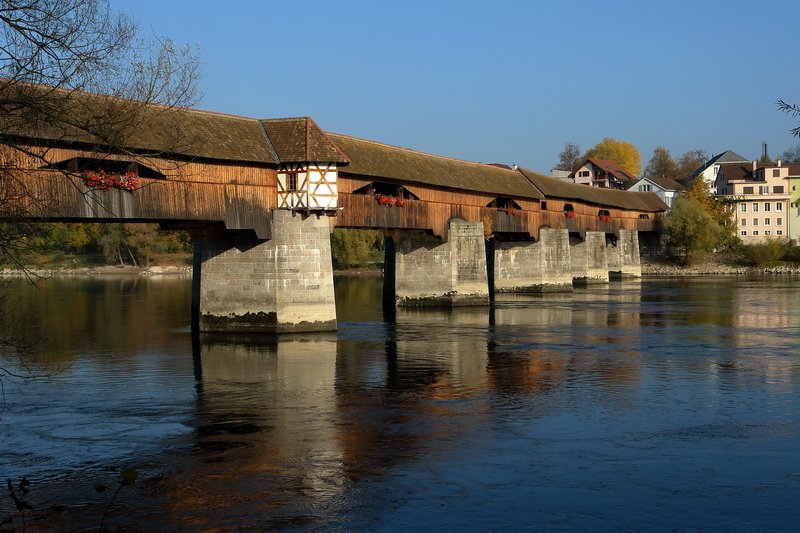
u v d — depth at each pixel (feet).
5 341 44.78
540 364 79.15
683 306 146.41
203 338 97.14
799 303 152.35
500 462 45.37
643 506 38.32
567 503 38.75
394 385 68.28
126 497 39.96
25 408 60.03
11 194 36.42
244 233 99.25
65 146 69.56
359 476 43.01
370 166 118.32
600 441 49.73
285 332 99.30
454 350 88.74
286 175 98.89
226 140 93.91
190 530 35.73
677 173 477.77
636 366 77.87
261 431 52.85
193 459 46.42
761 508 38.01
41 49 32.99
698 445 48.75
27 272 36.73
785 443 49.16
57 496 40.16
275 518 37.11
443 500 39.27
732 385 67.82
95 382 70.18
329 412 58.23
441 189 139.85
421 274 143.74
